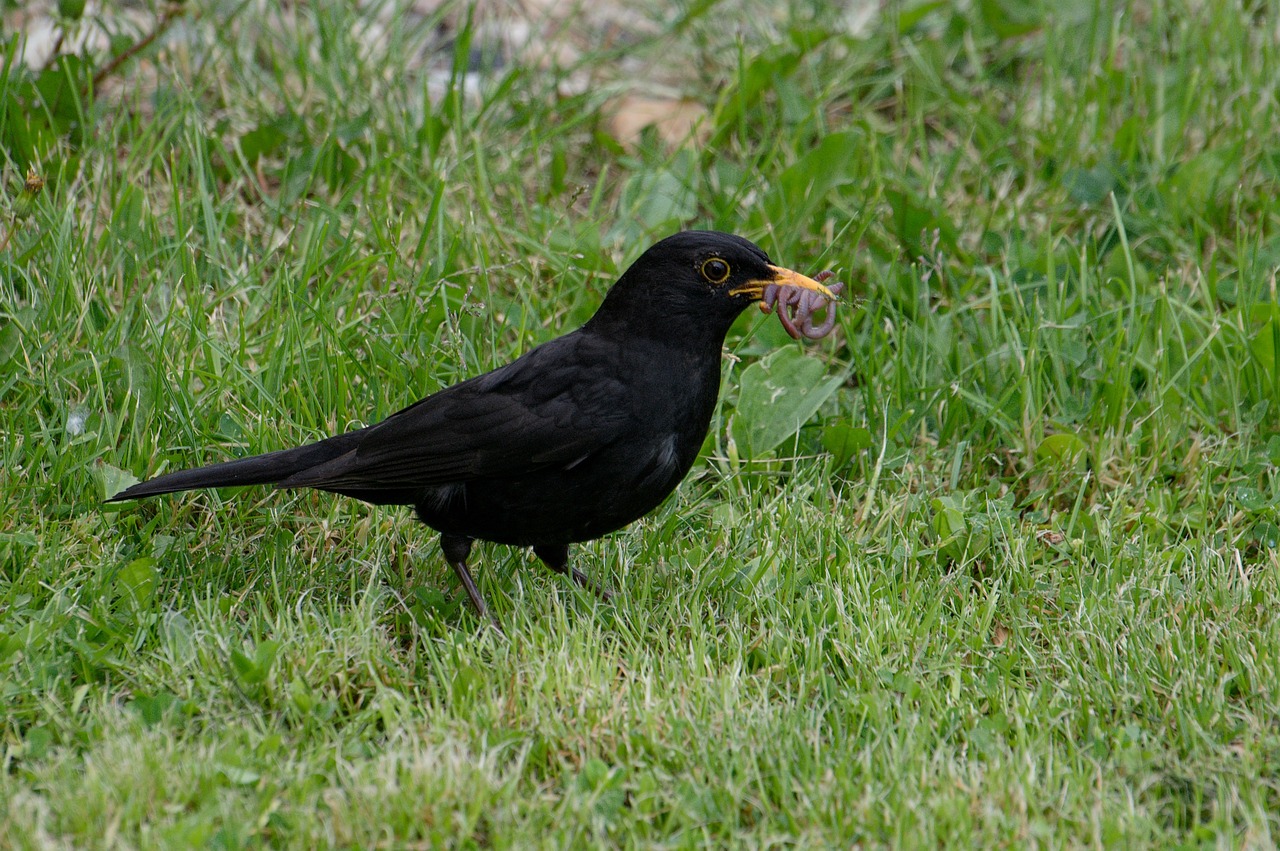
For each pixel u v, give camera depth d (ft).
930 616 25.52
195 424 30.09
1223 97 41.34
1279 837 20.45
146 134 36.96
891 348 34.76
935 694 23.58
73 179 36.35
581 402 24.99
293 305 32.04
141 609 25.18
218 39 41.22
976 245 38.06
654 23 47.11
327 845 19.94
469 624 26.37
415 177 37.09
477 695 23.59
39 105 37.63
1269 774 21.62
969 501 29.76
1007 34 44.01
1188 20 43.47
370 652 24.23
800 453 32.01
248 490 29.12
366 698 24.03
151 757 20.86
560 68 42.45
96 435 28.94
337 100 39.86
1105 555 28.09
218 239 34.76
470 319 33.68
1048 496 30.94
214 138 38.04
